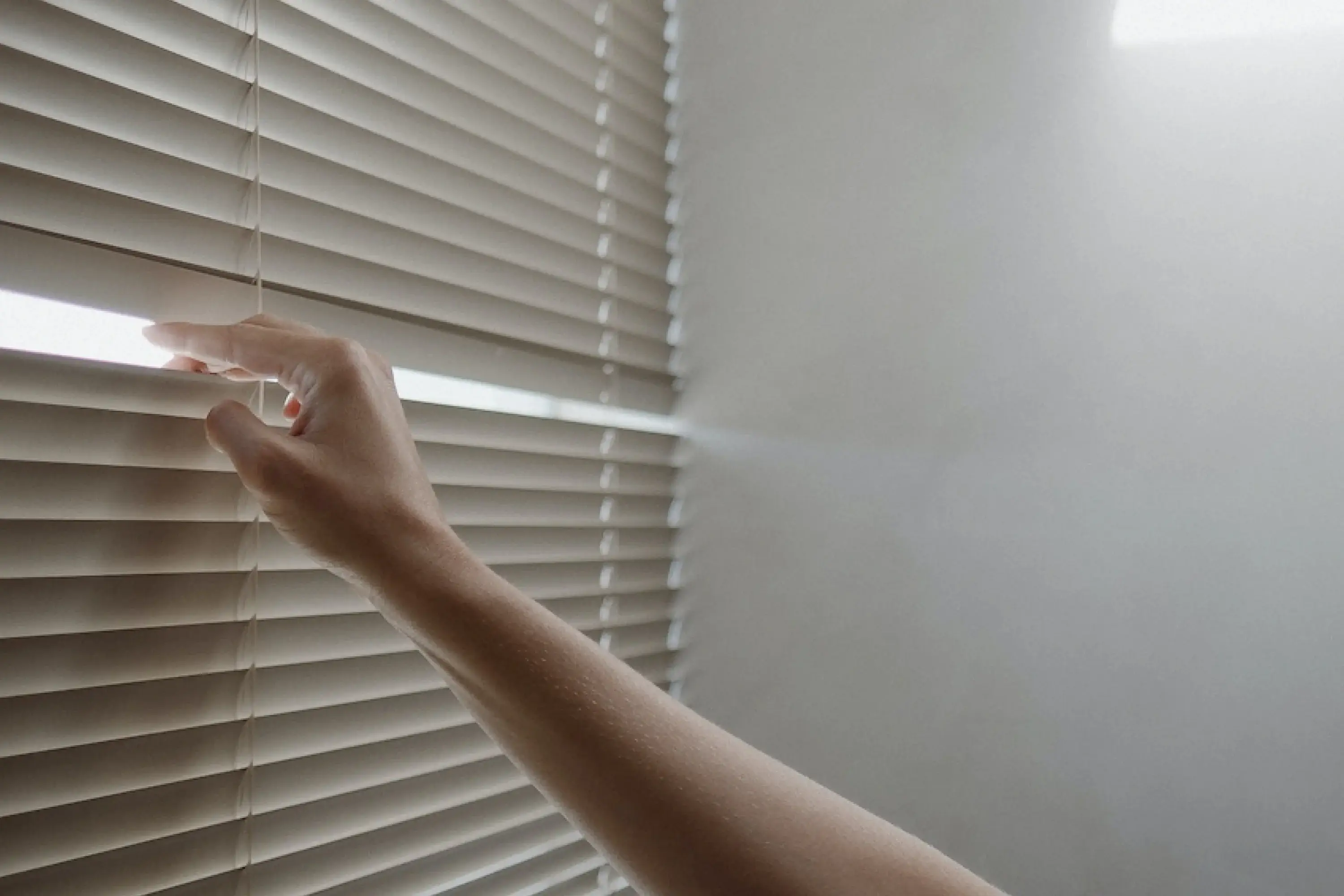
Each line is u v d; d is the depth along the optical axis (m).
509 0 1.29
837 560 1.46
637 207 1.54
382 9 1.11
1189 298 1.26
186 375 0.85
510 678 0.47
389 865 1.10
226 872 0.92
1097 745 1.29
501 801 1.24
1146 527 1.28
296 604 1.00
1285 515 1.21
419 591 0.52
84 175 0.83
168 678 0.86
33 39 0.79
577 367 1.41
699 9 1.61
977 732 1.36
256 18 0.94
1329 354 1.19
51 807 0.79
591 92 1.45
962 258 1.40
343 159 1.07
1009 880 1.33
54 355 0.77
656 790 0.44
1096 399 1.31
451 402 1.30
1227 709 1.22
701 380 1.59
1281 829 1.19
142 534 0.84
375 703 1.07
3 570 0.76
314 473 0.57
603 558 1.42
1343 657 1.17
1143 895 1.25
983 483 1.37
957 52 1.42
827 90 1.51
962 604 1.37
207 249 0.93
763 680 1.51
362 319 1.09
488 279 1.27
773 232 1.54
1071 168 1.33
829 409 1.48
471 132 1.23
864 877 0.42
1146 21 1.30
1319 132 1.21
